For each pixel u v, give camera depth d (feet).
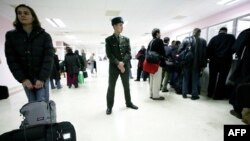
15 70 4.59
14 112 8.70
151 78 10.56
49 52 4.91
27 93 4.96
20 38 4.58
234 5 14.70
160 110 8.43
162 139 5.57
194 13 17.21
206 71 12.46
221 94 10.38
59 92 13.57
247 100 6.11
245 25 14.80
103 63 40.11
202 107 8.88
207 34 18.71
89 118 7.50
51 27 23.80
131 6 14.40
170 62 12.30
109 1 13.00
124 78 8.46
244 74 7.50
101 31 28.25
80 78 17.63
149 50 9.82
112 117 7.57
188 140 5.48
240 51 7.82
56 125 4.18
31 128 3.86
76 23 21.33
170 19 19.98
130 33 32.04
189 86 11.00
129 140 5.54
